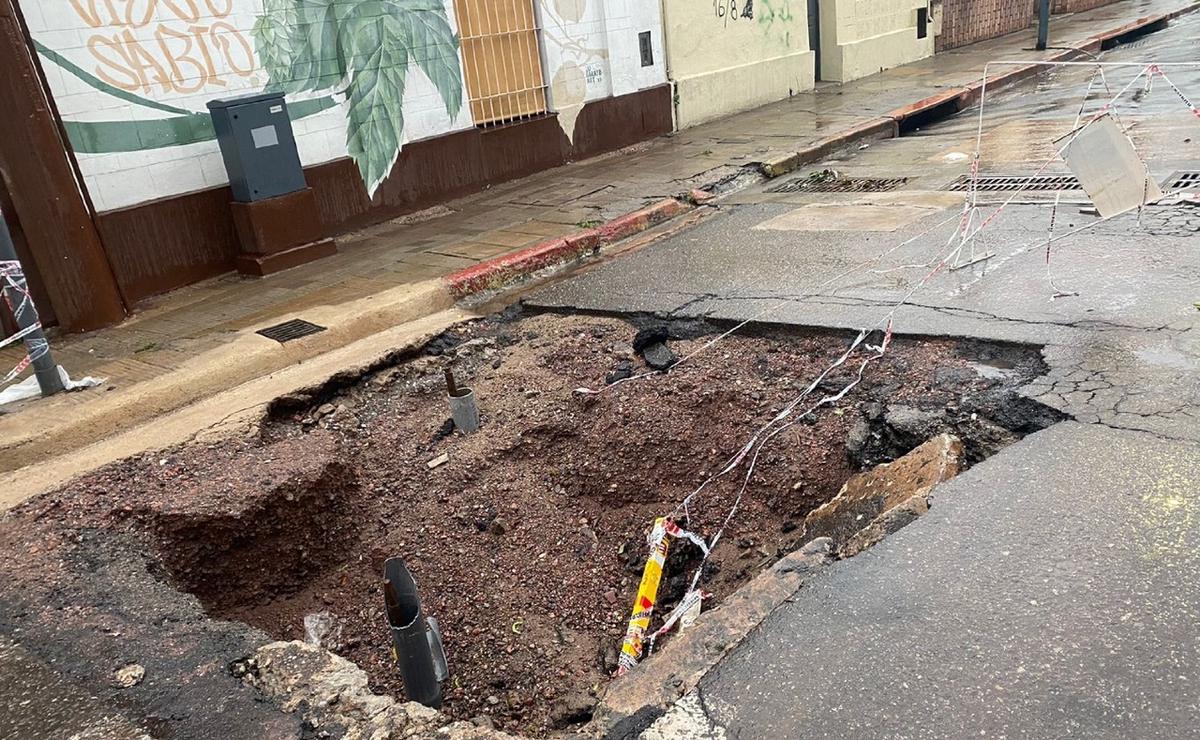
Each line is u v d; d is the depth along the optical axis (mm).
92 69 6379
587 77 10828
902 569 2871
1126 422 3508
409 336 5844
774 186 9227
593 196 9023
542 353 5531
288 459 4254
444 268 7023
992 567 2811
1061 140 4898
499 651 3758
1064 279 5129
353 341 5938
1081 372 3980
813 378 4691
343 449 4637
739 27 13172
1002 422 3824
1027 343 4355
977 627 2574
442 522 4320
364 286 6754
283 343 5668
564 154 10656
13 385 5281
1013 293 5039
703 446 4582
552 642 3811
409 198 8930
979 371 4273
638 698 2553
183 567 3812
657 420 4684
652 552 4062
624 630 3879
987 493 3191
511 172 10016
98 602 3305
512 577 4117
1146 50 16219
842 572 2910
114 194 6645
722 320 5453
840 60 15477
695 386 4836
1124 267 5160
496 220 8422
